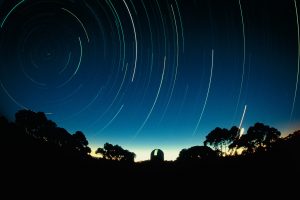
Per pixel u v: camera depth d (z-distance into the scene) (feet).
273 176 79.87
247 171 94.84
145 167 141.69
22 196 59.11
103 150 244.22
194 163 137.80
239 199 63.72
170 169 130.31
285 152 109.29
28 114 204.64
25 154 120.16
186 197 72.59
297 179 71.97
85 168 119.85
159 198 72.54
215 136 203.62
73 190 71.51
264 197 61.87
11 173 78.64
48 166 103.60
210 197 69.82
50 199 60.03
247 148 186.29
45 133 207.62
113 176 108.68
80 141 230.07
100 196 69.72
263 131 182.50
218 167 115.75
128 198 71.15
